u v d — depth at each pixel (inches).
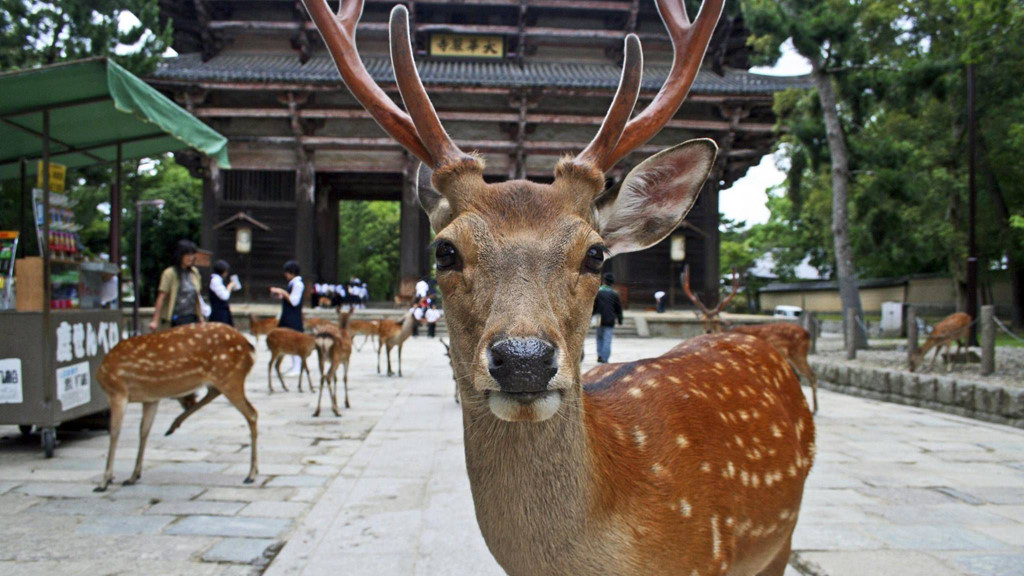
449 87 896.9
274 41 1018.7
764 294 1504.7
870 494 175.8
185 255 270.8
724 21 949.2
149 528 149.6
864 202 537.6
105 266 269.7
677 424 74.9
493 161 987.9
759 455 81.3
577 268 63.4
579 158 70.3
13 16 496.7
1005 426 275.0
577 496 61.7
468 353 62.8
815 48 473.1
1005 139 650.2
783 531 85.3
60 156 287.7
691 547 68.9
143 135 272.5
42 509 161.9
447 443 231.8
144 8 540.1
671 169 78.6
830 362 408.5
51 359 211.2
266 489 179.9
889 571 125.3
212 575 125.0
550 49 1043.3
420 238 975.6
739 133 959.6
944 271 1039.6
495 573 123.6
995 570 125.6
